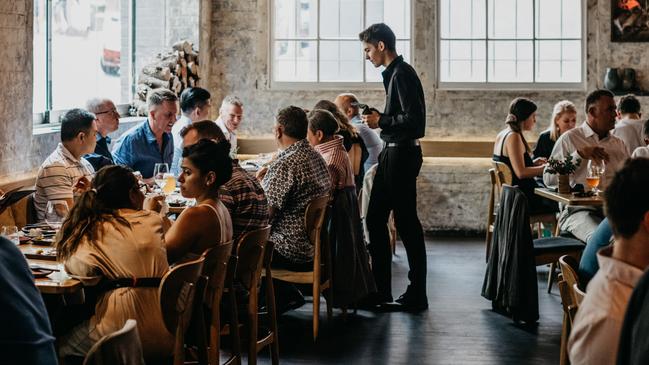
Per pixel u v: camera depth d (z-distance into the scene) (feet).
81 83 26.08
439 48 33.01
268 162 25.82
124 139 21.95
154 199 14.70
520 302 19.36
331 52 33.47
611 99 21.57
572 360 7.59
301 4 33.42
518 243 19.35
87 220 11.64
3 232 13.67
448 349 17.56
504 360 16.81
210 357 12.33
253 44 33.24
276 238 18.11
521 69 33.12
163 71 29.40
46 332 7.95
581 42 32.86
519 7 33.04
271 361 16.49
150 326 11.45
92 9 26.94
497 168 24.67
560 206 23.35
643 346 6.48
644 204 7.36
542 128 32.73
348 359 16.78
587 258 12.32
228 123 25.66
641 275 6.88
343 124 23.30
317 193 18.07
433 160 32.63
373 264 21.09
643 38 32.07
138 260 11.48
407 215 20.84
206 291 12.32
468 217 32.60
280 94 33.30
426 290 22.93
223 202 15.33
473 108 32.60
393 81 20.66
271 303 15.55
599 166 20.65
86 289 12.01
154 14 31.35
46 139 21.24
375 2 33.24
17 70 19.22
